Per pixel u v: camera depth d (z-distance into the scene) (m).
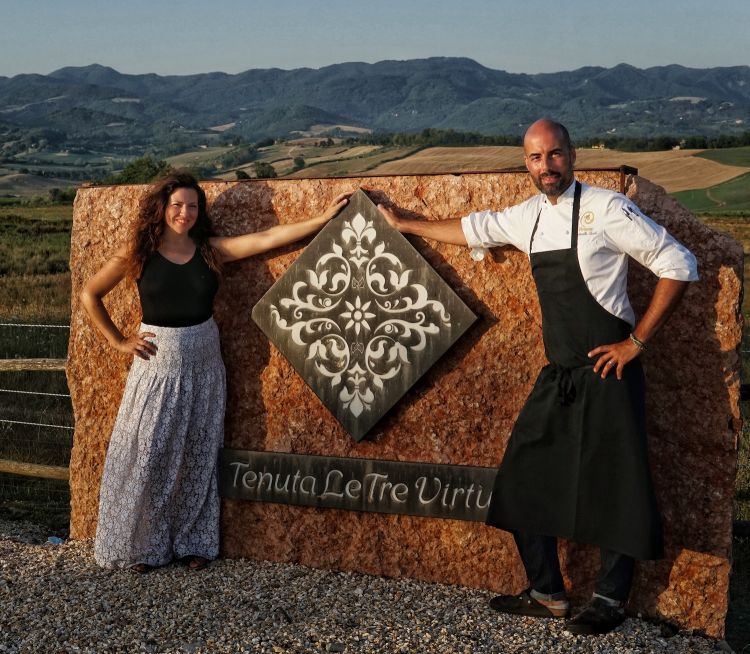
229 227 4.34
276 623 3.64
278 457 4.29
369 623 3.65
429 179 3.98
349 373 4.12
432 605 3.86
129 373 4.29
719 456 3.64
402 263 3.97
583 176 3.73
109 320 4.26
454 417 4.04
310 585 4.09
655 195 3.64
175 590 4.02
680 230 3.60
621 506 3.28
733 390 3.60
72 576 4.18
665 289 3.15
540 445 3.46
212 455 4.35
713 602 3.70
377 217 4.00
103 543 4.28
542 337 3.80
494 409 3.97
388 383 4.05
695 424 3.67
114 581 4.12
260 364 4.35
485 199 3.89
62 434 6.67
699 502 3.69
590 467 3.32
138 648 3.42
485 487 3.95
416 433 4.11
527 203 3.54
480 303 3.95
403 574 4.19
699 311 3.61
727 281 3.55
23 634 3.53
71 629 3.58
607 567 3.50
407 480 4.07
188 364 4.19
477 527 4.05
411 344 4.00
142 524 4.25
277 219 4.27
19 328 10.04
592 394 3.31
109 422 4.65
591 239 3.23
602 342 3.29
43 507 5.73
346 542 4.27
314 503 4.24
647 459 3.29
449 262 3.98
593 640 3.48
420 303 3.96
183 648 3.42
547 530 3.46
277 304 4.21
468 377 4.00
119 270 4.18
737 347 3.58
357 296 4.07
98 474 4.70
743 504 5.17
